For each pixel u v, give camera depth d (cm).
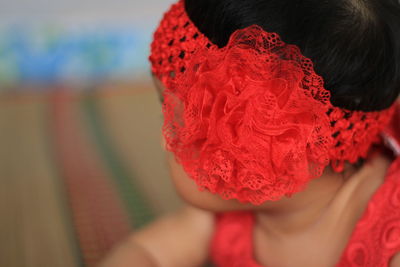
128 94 188
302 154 53
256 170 53
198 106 52
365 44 55
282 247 72
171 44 59
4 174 130
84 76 207
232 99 51
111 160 136
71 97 186
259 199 56
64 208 115
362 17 55
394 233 60
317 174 55
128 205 116
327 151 54
